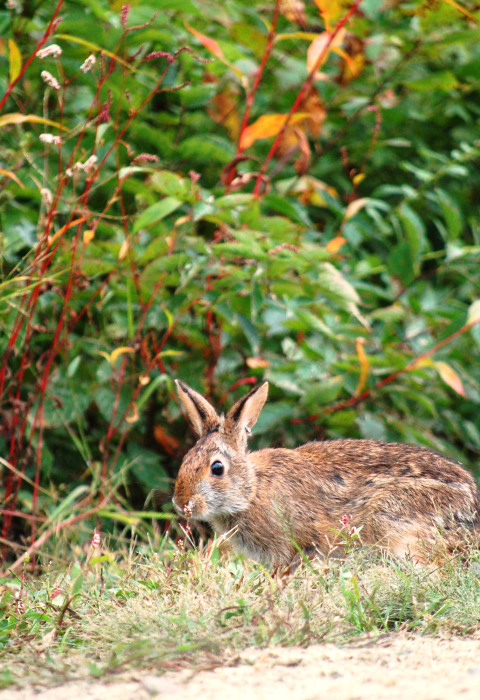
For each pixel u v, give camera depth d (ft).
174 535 32.50
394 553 26.53
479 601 19.77
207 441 28.45
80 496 31.50
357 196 41.93
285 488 28.78
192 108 36.86
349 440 31.24
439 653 16.98
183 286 30.07
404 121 41.86
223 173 31.78
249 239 28.84
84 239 28.27
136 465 32.89
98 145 29.32
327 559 23.24
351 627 18.62
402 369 32.94
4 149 31.50
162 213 27.73
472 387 37.60
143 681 15.39
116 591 22.02
